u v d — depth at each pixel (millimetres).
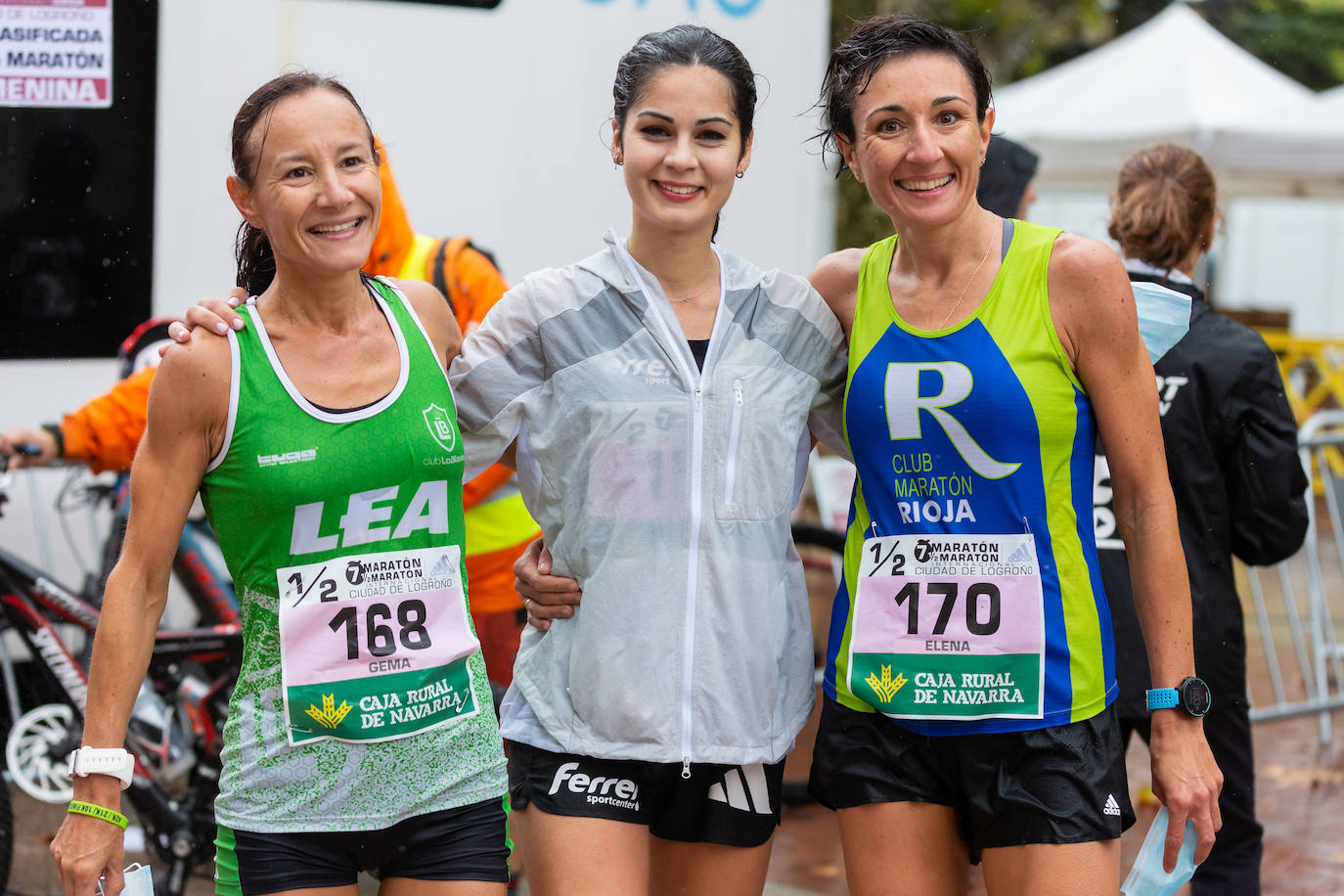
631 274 3359
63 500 5688
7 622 5168
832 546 6574
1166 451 4285
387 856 3080
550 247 6121
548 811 3342
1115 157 13000
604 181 6203
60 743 4969
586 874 3285
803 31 6711
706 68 3238
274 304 3043
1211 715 4410
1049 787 3193
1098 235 9125
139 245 5551
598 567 3316
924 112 3184
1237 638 4359
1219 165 12695
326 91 2980
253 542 2977
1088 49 19891
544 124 6062
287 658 2963
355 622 2984
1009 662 3201
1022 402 3176
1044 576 3223
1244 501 4320
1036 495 3207
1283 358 16328
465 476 3469
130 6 5430
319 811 2986
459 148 5922
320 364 3012
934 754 3312
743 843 3459
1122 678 4152
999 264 3256
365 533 3002
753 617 3334
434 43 5844
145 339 5395
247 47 5594
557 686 3387
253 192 2979
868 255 3459
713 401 3311
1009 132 13297
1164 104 12750
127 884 3012
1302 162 12531
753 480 3330
